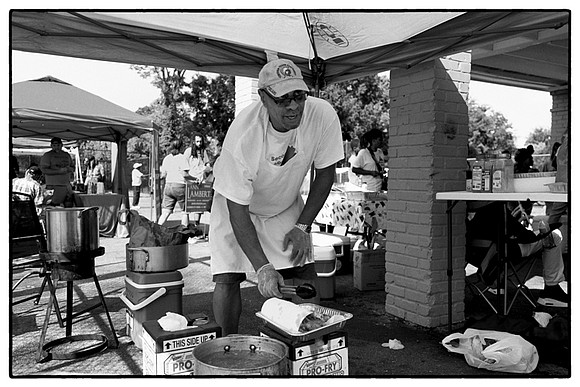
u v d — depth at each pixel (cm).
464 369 322
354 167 627
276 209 284
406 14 336
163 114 2412
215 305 276
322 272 499
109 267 670
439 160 398
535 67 796
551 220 475
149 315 359
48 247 348
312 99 269
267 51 397
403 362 335
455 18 329
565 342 328
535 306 448
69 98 791
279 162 254
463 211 412
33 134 962
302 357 200
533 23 308
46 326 347
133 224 378
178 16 338
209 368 179
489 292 518
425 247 404
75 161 1833
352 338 385
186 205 914
